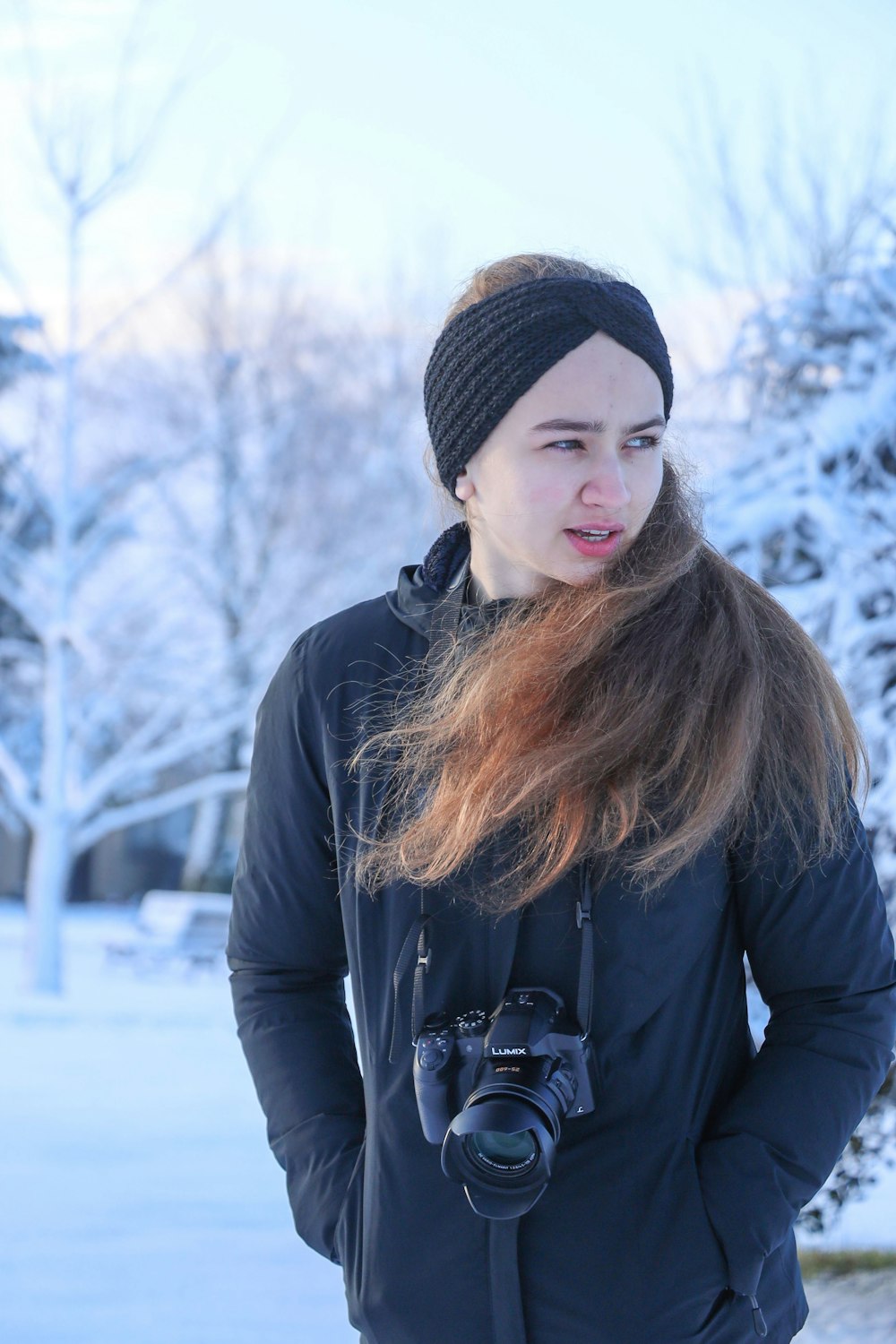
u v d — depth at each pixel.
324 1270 5.67
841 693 1.79
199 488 23.33
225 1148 8.61
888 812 4.87
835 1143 1.66
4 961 25.70
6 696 31.09
